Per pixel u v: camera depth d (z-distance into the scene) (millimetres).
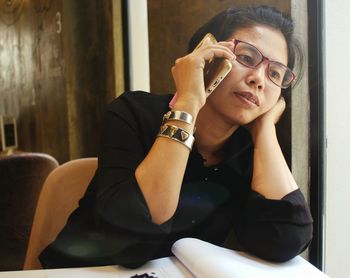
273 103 710
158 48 1036
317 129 698
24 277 592
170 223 656
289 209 646
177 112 655
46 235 885
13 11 2279
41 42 1994
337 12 716
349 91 737
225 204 765
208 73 712
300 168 702
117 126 741
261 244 654
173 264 654
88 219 735
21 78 2322
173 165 632
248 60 724
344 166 748
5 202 1402
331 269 757
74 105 1762
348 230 762
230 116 742
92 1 1593
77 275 606
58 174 924
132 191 628
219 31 774
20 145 2443
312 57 687
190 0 886
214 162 768
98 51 1602
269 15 704
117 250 639
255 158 717
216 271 570
